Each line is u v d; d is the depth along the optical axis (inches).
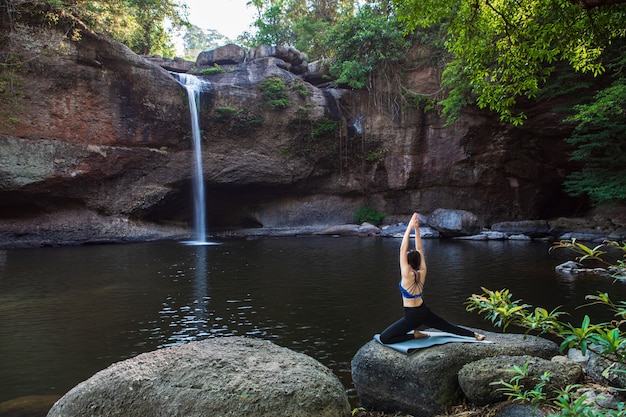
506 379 159.3
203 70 1061.1
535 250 721.0
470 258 629.6
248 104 1033.5
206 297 401.7
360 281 472.4
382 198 1154.7
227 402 148.2
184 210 1042.1
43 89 800.9
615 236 825.5
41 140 803.4
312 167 1106.7
